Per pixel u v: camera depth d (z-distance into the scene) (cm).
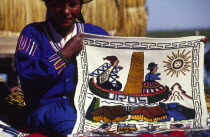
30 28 296
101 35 297
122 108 294
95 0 534
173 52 303
